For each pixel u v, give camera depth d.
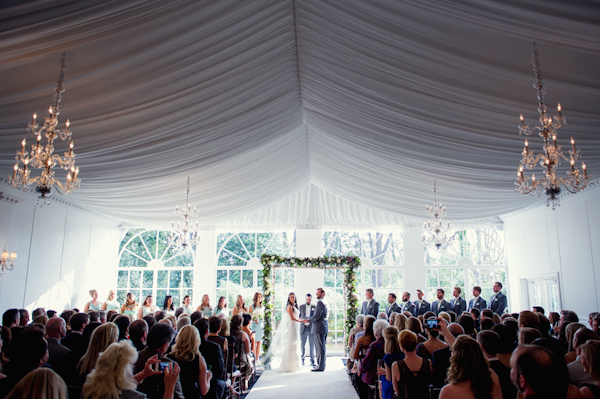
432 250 14.48
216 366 4.82
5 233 8.53
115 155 7.15
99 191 9.86
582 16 3.75
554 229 11.06
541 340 3.55
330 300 14.02
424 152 7.99
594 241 9.52
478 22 4.18
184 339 4.16
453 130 6.72
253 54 5.75
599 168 7.67
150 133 6.68
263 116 7.73
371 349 6.41
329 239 14.92
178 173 8.79
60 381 2.21
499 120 6.20
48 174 5.05
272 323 11.82
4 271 8.55
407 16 4.64
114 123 6.18
